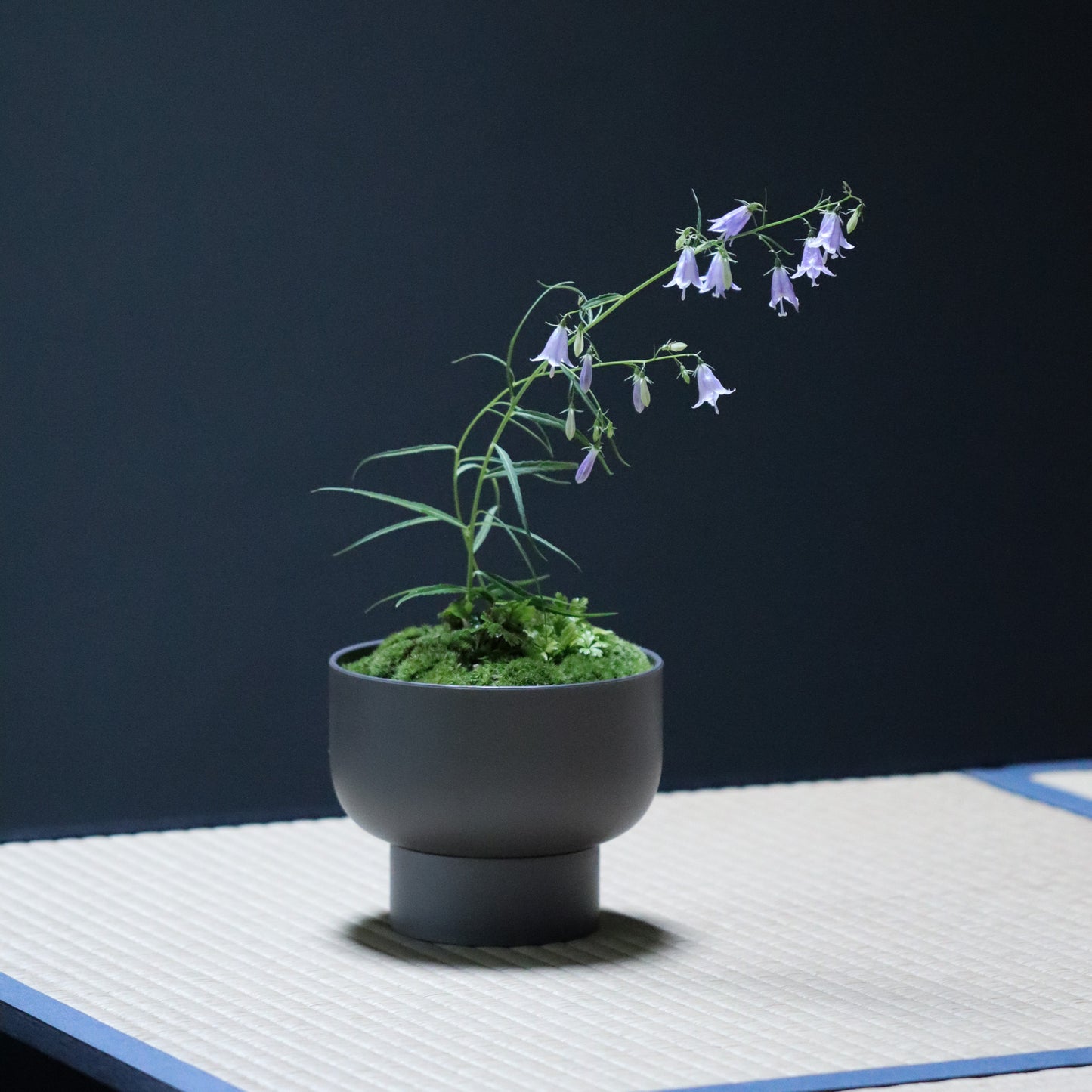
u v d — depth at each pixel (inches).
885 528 168.4
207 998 105.8
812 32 161.2
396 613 159.0
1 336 148.3
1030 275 169.0
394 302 155.3
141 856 135.8
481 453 158.9
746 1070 96.0
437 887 115.1
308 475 155.5
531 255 157.5
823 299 164.2
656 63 158.1
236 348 152.9
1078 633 174.4
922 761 171.3
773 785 157.9
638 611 163.3
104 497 152.1
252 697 156.9
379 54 152.6
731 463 163.9
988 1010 105.7
